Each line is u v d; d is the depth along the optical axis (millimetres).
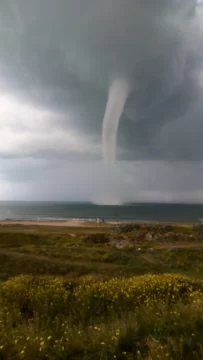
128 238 53375
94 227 79375
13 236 47500
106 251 33750
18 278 10711
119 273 20922
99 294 8234
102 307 7531
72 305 7527
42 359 4637
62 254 29297
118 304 7633
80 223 100875
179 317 5742
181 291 9422
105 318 6789
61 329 5773
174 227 74688
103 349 4625
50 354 4680
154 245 45906
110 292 8266
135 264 27031
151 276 11164
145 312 6383
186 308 6238
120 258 28859
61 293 8336
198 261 31422
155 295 8297
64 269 20656
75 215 179000
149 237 55406
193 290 9680
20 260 21578
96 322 6375
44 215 178125
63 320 6453
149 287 9031
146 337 4992
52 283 9922
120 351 4688
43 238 49344
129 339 5039
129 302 7863
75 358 4617
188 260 31781
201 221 137625
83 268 21484
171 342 4562
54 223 100188
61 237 51562
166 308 6566
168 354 4184
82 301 7676
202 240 53562
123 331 5168
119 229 71438
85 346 4895
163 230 70812
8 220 119812
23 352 4582
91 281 10695
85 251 33969
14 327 6227
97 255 30328
